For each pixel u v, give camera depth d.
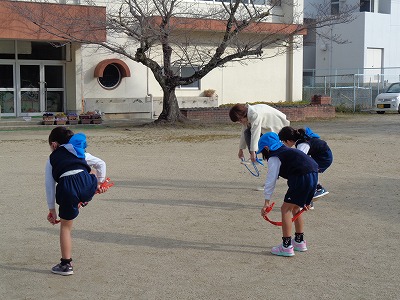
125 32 18.59
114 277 5.29
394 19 35.97
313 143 7.34
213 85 25.34
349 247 6.23
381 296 4.84
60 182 5.20
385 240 6.48
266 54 26.47
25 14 18.34
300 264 5.67
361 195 8.82
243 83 26.12
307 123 22.16
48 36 19.58
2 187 9.32
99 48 20.33
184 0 23.19
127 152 13.64
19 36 19.17
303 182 5.69
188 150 13.99
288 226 5.85
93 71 22.12
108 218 7.42
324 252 6.05
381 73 35.12
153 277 5.29
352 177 10.37
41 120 20.05
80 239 6.49
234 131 18.64
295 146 7.28
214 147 14.55
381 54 35.78
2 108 21.27
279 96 27.25
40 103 21.84
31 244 6.29
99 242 6.38
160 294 4.88
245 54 18.80
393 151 13.92
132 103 22.84
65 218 5.26
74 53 21.78
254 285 5.10
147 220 7.34
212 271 5.46
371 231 6.84
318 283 5.15
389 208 7.98
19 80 21.39
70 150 5.26
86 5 20.12
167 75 19.72
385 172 10.92
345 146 14.85
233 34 18.67
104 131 18.47
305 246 6.09
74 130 18.73
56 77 22.12
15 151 13.67
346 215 7.60
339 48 35.53
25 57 21.47
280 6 26.30
